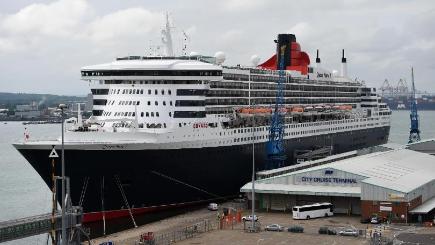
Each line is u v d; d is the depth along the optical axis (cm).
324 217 9456
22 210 11700
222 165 10600
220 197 11006
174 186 9819
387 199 9044
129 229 8944
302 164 12212
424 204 9850
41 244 9000
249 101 11862
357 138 16888
